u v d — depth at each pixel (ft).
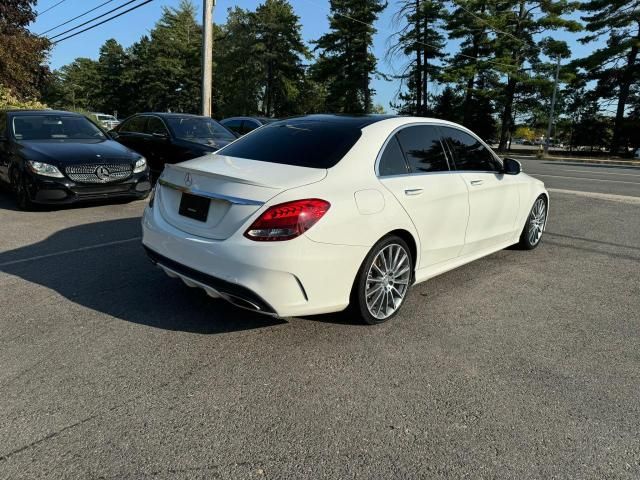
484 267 17.22
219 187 10.47
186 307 12.59
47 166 22.20
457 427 8.18
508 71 126.11
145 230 12.29
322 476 6.97
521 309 13.46
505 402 8.95
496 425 8.27
